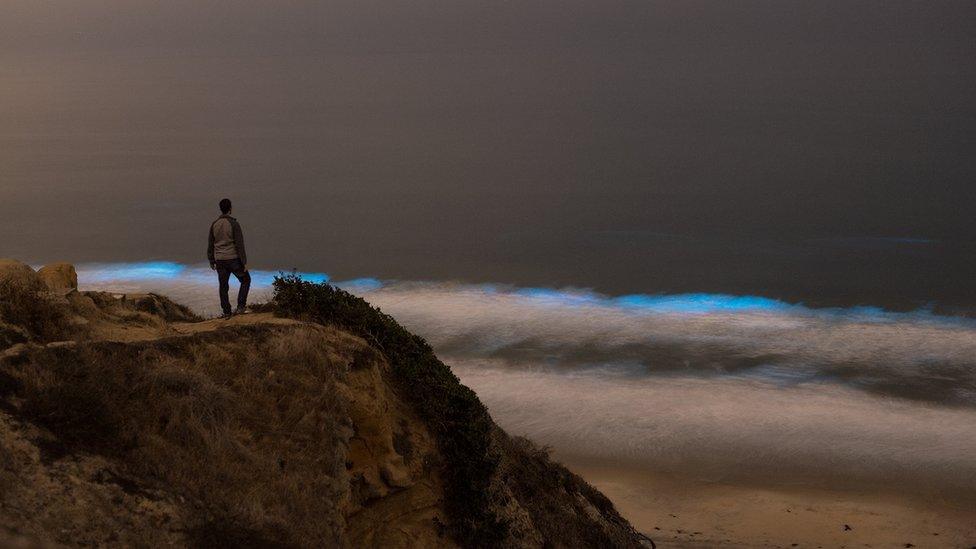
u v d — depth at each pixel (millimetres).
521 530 11141
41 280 9805
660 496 23297
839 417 28234
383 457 9977
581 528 13406
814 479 24203
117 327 10117
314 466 8992
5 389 7414
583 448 26188
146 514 7070
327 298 12156
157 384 8484
